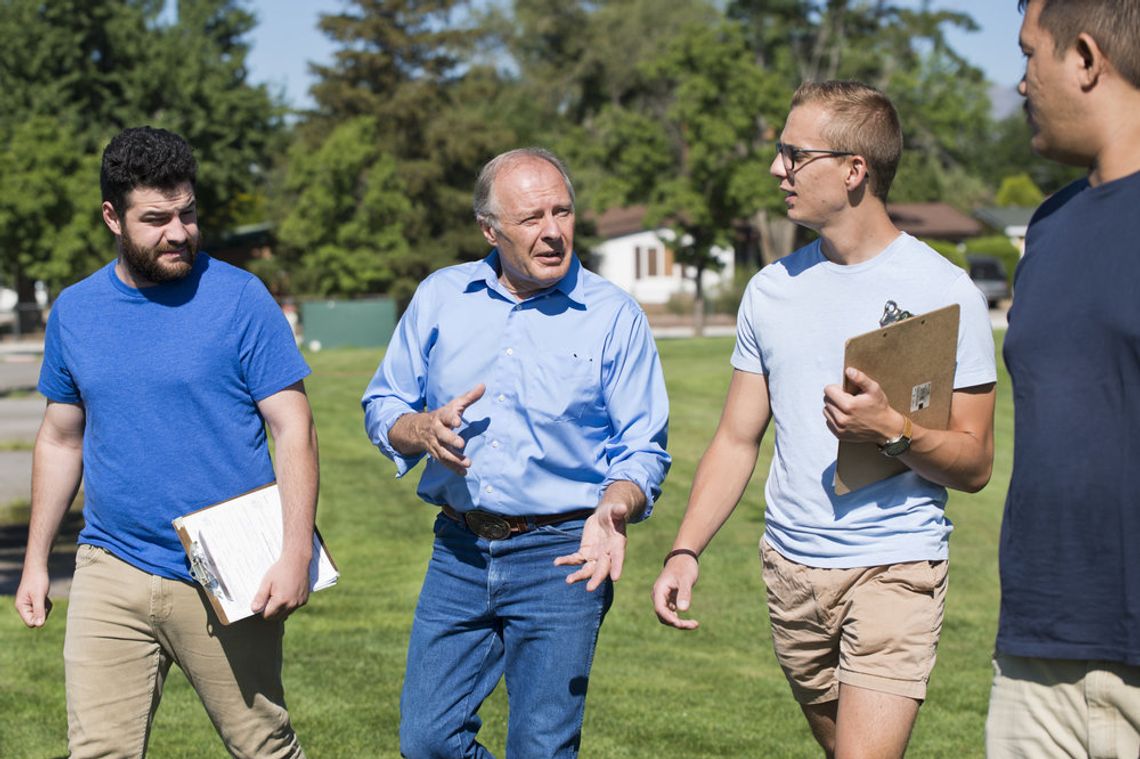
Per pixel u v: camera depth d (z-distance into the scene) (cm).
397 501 1257
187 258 366
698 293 3884
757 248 5750
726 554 1041
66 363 373
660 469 373
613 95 6738
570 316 380
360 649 707
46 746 527
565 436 377
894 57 5781
